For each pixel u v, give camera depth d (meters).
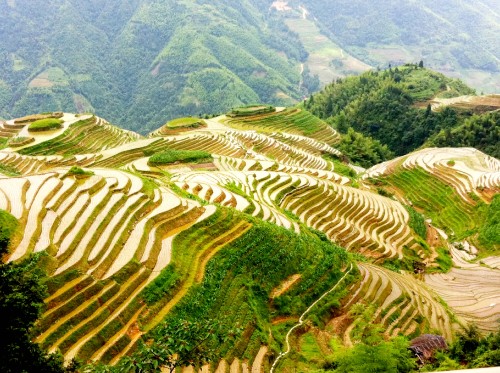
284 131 92.88
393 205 49.38
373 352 18.14
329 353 24.22
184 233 27.95
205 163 55.62
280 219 36.22
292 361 23.05
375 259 37.75
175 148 64.19
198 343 10.05
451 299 34.94
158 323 21.22
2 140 71.44
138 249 24.95
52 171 32.06
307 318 26.62
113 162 58.25
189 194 34.78
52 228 24.22
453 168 61.78
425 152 71.75
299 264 30.20
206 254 27.27
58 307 19.94
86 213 26.53
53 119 71.81
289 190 45.62
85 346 18.67
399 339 20.19
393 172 67.12
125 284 22.61
